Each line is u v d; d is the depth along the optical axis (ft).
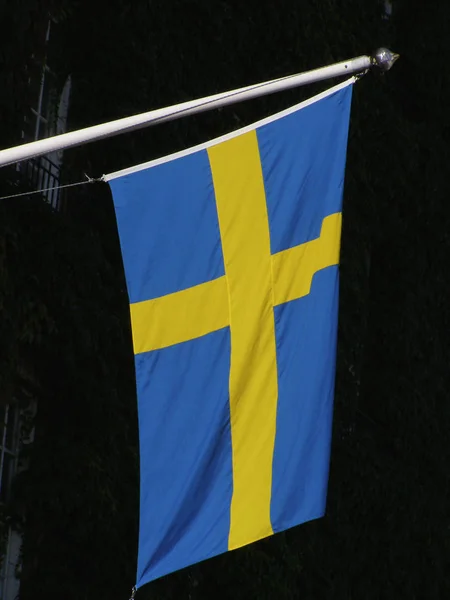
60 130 162.50
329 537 188.03
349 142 204.54
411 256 212.43
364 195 206.18
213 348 89.15
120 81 164.14
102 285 155.74
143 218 87.97
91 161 163.02
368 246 207.31
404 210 214.48
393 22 225.35
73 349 149.79
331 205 94.68
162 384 87.51
